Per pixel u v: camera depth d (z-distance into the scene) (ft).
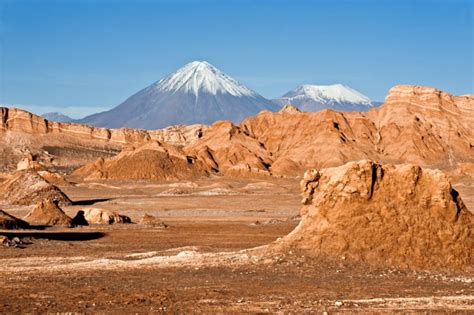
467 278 114.73
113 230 230.89
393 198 128.16
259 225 253.44
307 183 131.95
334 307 88.89
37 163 572.92
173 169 590.55
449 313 84.84
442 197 127.13
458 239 124.26
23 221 228.22
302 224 130.62
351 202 127.85
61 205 363.15
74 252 163.43
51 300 96.02
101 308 90.38
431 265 121.29
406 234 124.36
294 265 122.21
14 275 120.57
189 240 197.67
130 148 619.26
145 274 119.24
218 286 106.63
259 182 553.64
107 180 565.53
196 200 412.36
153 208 363.15
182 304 92.58
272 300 94.89
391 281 111.24
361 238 124.77
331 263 122.01
